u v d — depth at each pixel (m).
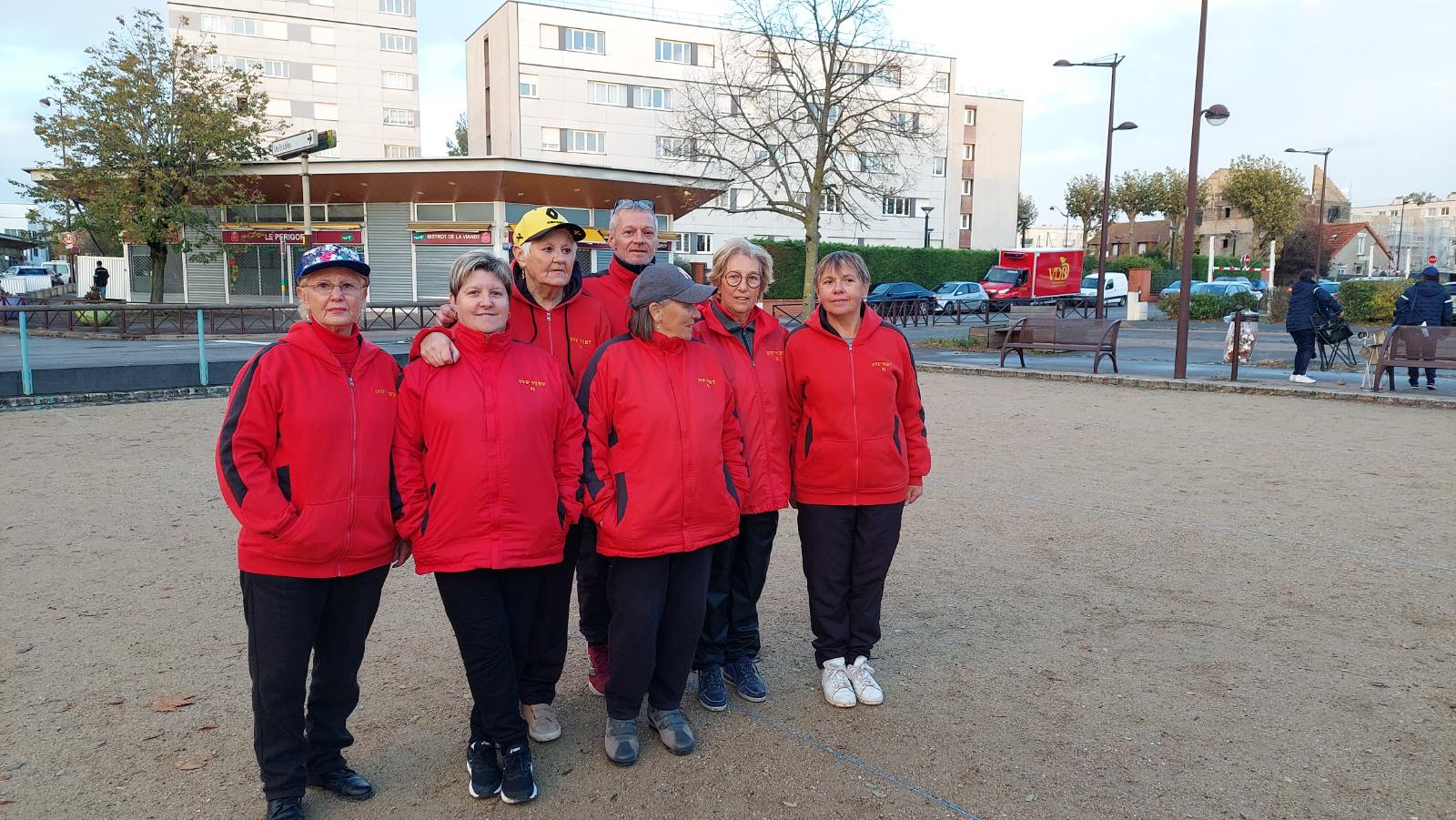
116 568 5.17
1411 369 12.69
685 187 28.19
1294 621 4.35
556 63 45.06
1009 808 2.86
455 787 3.04
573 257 3.29
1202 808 2.84
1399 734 3.27
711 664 3.59
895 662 3.97
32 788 2.97
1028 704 3.56
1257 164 61.53
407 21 60.44
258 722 2.75
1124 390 13.24
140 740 3.30
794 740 3.33
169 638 4.20
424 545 2.88
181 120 25.27
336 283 2.69
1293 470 7.62
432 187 27.56
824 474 3.59
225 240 29.16
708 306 3.50
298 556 2.67
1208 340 22.89
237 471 2.61
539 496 2.94
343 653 2.91
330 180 26.52
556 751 3.30
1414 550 5.41
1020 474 7.55
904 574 5.11
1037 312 20.61
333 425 2.71
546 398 2.99
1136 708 3.50
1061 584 4.92
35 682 3.74
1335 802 2.87
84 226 27.33
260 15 56.19
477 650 2.91
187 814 2.85
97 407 11.04
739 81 34.84
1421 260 89.56
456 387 2.87
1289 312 13.27
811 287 24.03
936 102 54.38
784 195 47.53
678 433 3.09
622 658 3.13
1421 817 2.78
